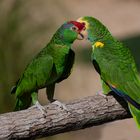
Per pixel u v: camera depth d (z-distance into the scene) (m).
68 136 16.38
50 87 11.68
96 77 22.52
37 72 11.34
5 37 15.41
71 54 11.50
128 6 30.36
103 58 11.72
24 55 15.33
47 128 10.43
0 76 14.77
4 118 10.22
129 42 26.16
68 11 24.88
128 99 11.03
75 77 22.25
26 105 11.84
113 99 11.05
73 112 10.59
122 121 19.05
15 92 11.98
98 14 29.28
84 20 12.18
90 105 10.78
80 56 24.64
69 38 11.30
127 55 11.73
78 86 21.20
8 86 14.77
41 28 16.45
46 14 21.02
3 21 15.70
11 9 16.05
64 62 11.40
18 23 15.87
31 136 10.36
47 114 10.43
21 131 10.23
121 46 11.90
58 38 11.39
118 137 17.95
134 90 11.18
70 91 17.91
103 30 12.09
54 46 11.39
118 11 29.77
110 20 28.69
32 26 16.20
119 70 11.47
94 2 30.86
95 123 10.93
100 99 10.93
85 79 22.12
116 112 11.01
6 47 15.18
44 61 11.28
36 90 11.50
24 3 16.45
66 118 10.54
